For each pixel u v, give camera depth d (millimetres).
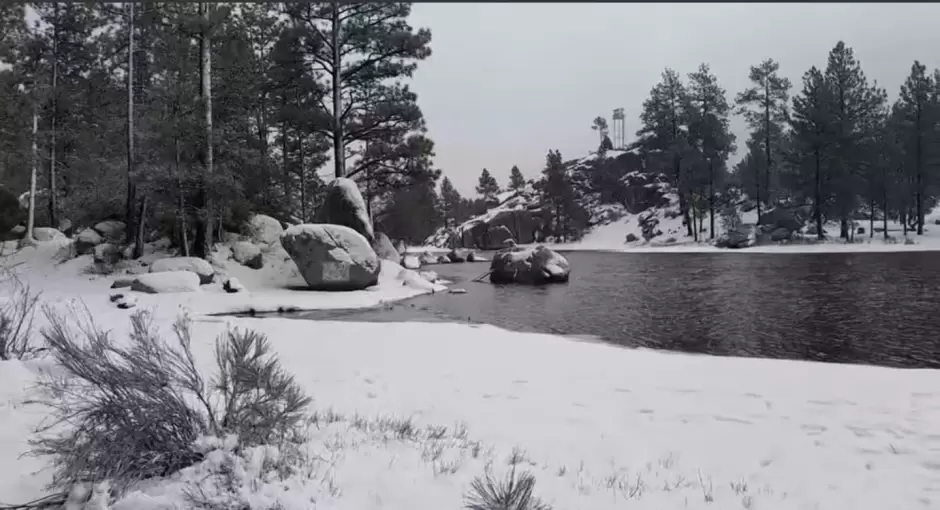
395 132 31656
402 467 3961
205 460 3398
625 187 87312
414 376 7684
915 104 52281
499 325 14000
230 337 4117
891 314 14414
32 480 3361
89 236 23188
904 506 3742
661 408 6184
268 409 3924
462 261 51531
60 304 12617
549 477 4133
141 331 4070
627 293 21281
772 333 12336
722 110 70125
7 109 24172
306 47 29141
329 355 9094
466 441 4914
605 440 5133
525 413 5961
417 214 47938
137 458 3348
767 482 4188
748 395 6738
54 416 4047
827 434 5289
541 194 96000
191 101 21766
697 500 3811
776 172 64688
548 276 27141
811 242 51594
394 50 30016
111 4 23234
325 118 28453
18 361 5551
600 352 9711
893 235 52688
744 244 54656
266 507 3053
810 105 53312
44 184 34125
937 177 51469
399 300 20000
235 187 22438
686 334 12477
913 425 5504
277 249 25172
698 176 63906
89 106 33125
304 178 37031
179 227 22922
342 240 21141
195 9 22469
